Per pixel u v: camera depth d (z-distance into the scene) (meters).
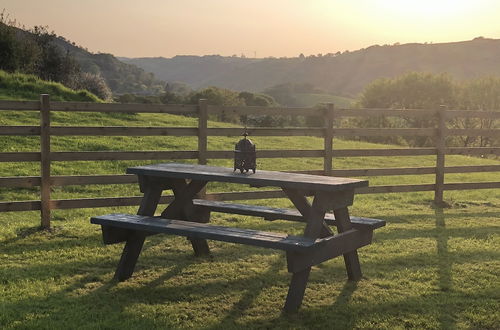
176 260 6.29
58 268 5.91
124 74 159.88
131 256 5.59
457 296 5.18
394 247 7.02
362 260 6.39
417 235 7.77
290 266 4.56
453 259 6.50
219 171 5.61
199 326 4.39
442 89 60.91
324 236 5.49
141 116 24.28
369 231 5.65
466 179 16.53
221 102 71.31
